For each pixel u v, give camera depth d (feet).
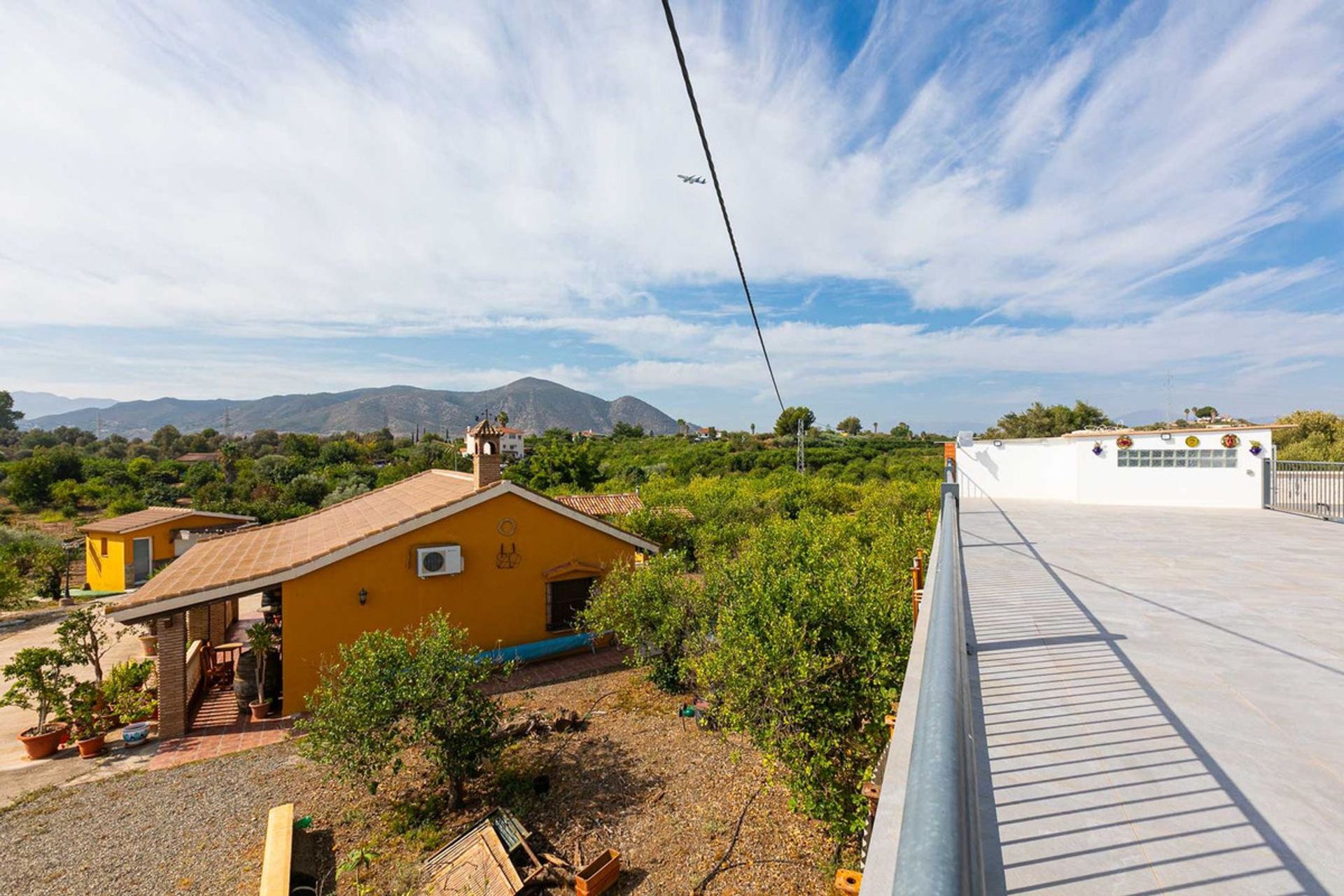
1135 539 31.91
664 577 38.06
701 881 20.77
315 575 35.76
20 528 112.88
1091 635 16.08
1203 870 7.32
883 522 46.68
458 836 23.15
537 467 155.53
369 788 25.23
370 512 49.21
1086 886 7.16
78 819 24.84
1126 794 8.96
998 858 7.72
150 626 36.06
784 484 118.62
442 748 24.88
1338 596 19.63
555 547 44.70
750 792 26.02
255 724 33.86
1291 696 12.08
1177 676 13.24
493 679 39.75
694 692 37.22
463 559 40.29
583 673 41.24
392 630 38.01
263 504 129.70
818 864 21.33
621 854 22.33
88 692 31.86
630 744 30.68
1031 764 9.96
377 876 21.56
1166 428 57.36
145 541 80.79
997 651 15.17
